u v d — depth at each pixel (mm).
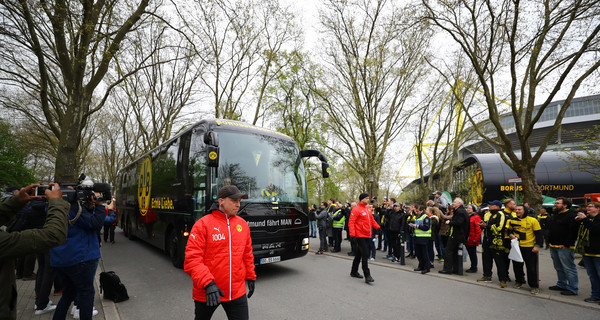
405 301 5531
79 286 3621
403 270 8359
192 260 2674
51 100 13680
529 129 10336
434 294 5996
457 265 7891
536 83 10648
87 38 9016
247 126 7715
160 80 20141
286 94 22156
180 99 20078
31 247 2117
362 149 19906
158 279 7074
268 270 8070
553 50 10141
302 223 7520
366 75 18266
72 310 4801
